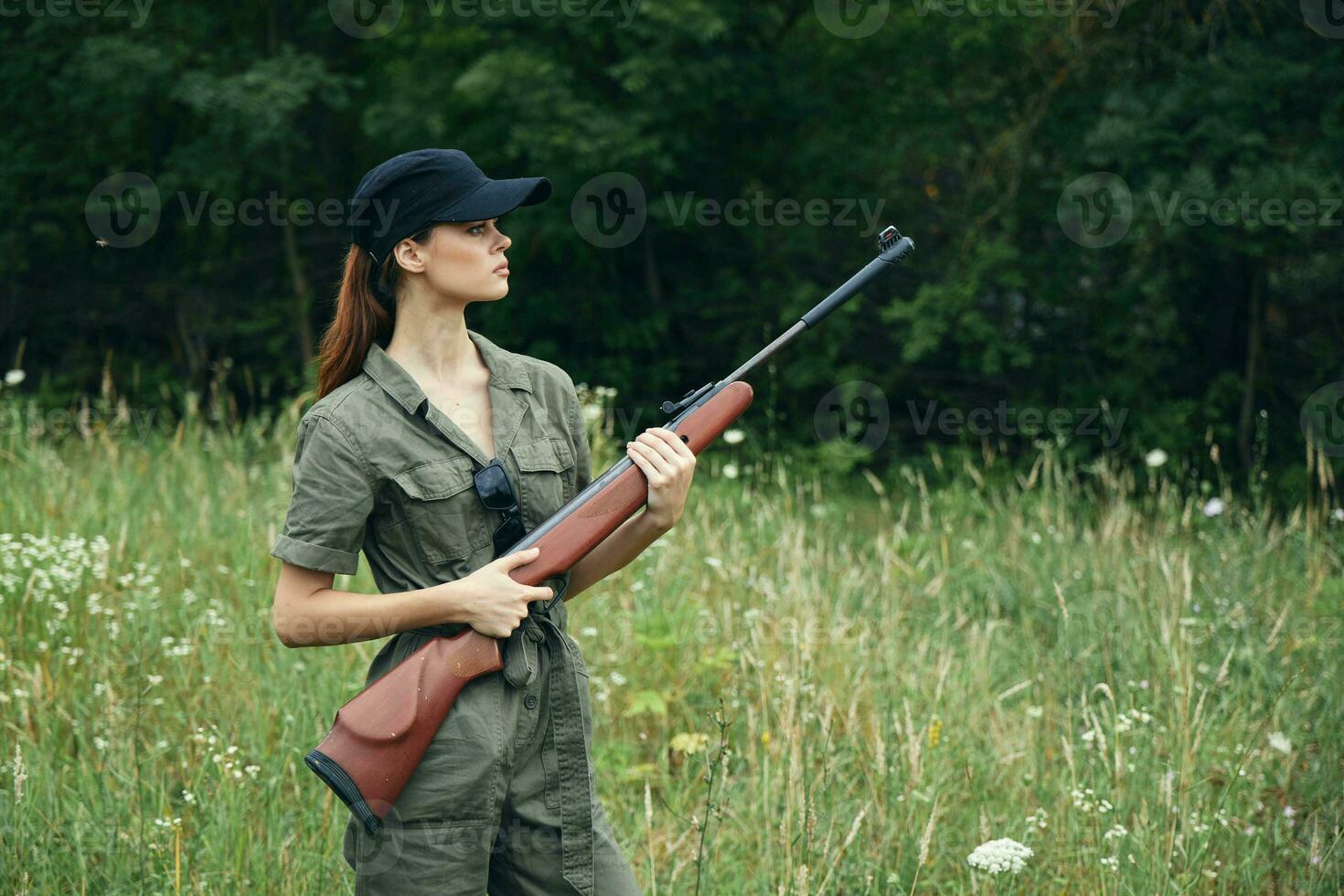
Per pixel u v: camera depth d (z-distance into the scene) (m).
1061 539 6.06
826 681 4.16
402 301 2.17
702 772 3.59
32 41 10.42
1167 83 8.39
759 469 7.39
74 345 11.62
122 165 11.34
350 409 2.09
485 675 2.10
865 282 2.36
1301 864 3.36
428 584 2.13
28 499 5.41
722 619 4.80
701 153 10.02
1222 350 9.16
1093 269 9.18
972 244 9.48
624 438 10.09
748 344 10.68
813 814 3.07
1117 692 4.30
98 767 3.36
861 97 10.39
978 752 3.84
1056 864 3.28
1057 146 9.04
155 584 4.82
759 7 9.95
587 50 9.79
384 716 2.05
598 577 2.32
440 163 2.09
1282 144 7.90
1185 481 8.59
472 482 2.12
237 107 9.45
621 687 4.31
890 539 6.86
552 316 10.66
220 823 3.10
